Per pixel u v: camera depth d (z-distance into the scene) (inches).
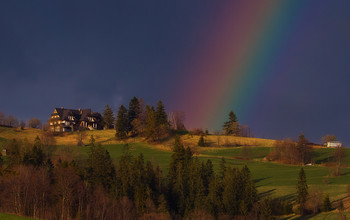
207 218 2281.0
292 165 4045.3
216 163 3912.4
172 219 2389.3
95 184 2728.8
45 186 2448.3
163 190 2797.7
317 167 3912.4
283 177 3336.6
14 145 3486.7
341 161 4101.9
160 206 2390.5
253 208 2317.9
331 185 2933.1
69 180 2469.2
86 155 4101.9
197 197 2517.2
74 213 2274.9
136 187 2561.5
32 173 2586.1
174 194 2716.5
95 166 2940.5
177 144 3494.1
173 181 2881.4
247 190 2450.8
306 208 2274.9
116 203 2375.7
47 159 3208.7
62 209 2162.9
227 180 2662.4
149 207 2361.0
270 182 3129.9
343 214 2048.5
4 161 3299.7
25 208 2140.7
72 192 2391.7
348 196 2492.6
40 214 2119.8
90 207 2315.5
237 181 2588.6
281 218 2199.8
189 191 2684.5
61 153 3897.6
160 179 2874.0
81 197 2418.8
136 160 3009.4
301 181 2368.4
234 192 2452.0
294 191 2760.8
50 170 2839.6
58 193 2352.4
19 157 3179.1
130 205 2396.7
